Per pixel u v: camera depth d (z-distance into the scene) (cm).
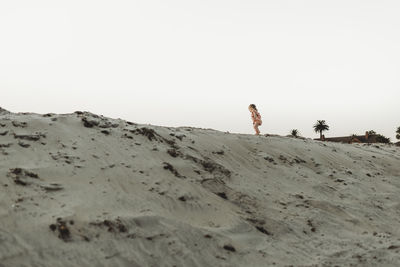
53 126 750
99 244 410
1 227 389
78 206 471
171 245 452
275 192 786
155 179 639
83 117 842
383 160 1434
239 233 538
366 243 602
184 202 589
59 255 374
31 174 525
